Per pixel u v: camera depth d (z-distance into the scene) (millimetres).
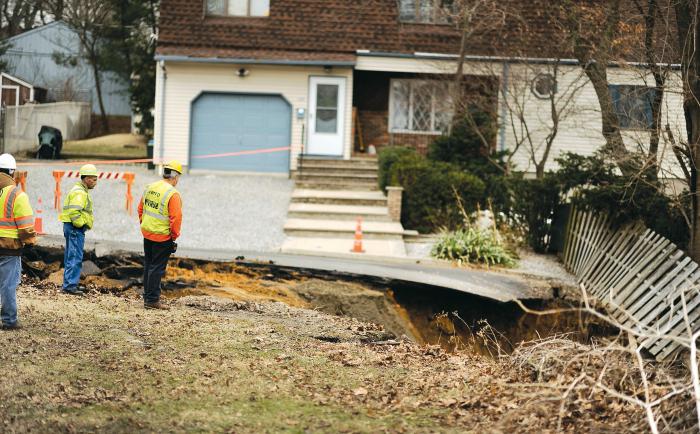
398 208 22297
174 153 27500
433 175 22453
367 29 27734
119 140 37750
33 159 29641
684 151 15805
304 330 11531
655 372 8547
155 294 12070
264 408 7758
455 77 26250
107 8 40312
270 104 27719
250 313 12602
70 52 43438
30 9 44938
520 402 7984
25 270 14656
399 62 27500
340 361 9750
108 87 45344
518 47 25000
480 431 7258
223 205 23094
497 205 21562
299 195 24094
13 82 34594
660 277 14250
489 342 14898
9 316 9938
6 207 9773
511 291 15859
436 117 28547
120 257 15336
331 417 7582
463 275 17188
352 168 26719
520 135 27328
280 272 15883
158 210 11891
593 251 17625
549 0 24828
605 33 20406
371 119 28719
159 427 7082
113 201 22891
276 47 27578
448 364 10016
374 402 8141
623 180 17422
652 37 17969
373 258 19172
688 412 7082
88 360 8898
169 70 27344
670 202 17109
